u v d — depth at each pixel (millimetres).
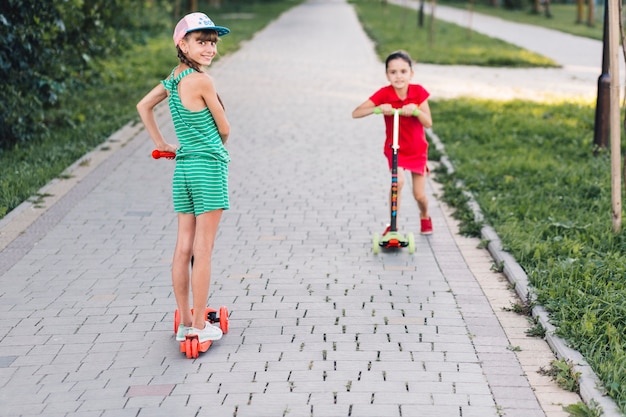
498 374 4727
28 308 5758
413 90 7035
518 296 5953
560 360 4805
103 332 5363
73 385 4637
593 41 30547
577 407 4270
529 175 9406
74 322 5520
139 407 4367
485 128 12281
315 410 4301
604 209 7980
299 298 5922
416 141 7156
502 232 7156
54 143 10906
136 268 6570
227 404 4379
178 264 5066
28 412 4332
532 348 5082
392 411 4289
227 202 5051
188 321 5156
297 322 5488
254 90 16391
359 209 8281
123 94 15305
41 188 8867
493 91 16891
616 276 6031
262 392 4512
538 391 4531
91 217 7938
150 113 5047
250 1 56594
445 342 5160
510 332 5324
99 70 15008
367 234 7492
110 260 6762
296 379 4664
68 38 12812
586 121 12820
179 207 5066
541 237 7145
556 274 6082
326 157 10586
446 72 20172
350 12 49281
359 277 6367
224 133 5012
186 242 5078
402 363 4859
